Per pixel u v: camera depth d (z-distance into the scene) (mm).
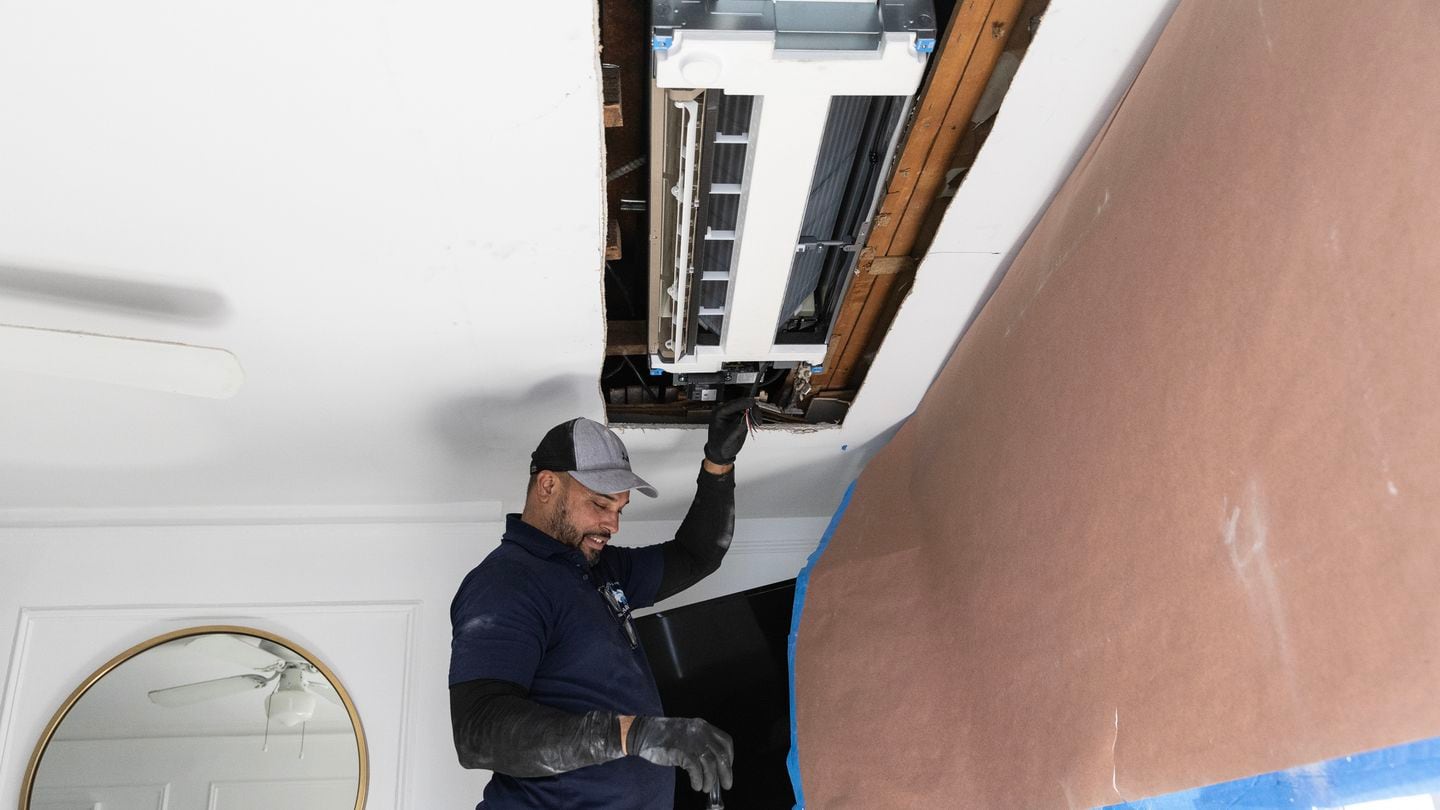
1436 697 1165
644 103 1784
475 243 1889
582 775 1939
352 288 1984
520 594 1974
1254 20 1562
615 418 2547
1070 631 1830
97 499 2809
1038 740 1857
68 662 2729
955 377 2377
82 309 1966
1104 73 1735
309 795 2641
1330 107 1417
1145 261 1743
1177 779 1526
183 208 1757
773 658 2783
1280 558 1399
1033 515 1996
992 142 1836
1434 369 1220
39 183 1686
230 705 2709
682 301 2068
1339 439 1335
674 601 3064
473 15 1453
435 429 2520
